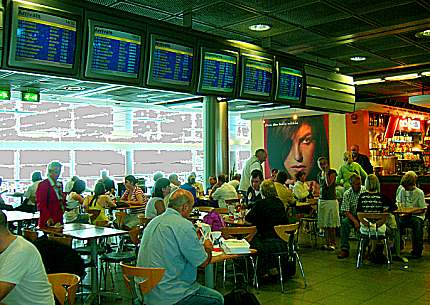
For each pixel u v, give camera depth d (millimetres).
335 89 6906
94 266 5027
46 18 3680
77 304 4965
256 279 5453
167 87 4605
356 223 6723
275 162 14836
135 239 5297
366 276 5918
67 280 3070
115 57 4145
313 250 7672
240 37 5832
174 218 3477
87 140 12938
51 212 5504
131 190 9133
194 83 4859
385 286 5434
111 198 8742
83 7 3908
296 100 6195
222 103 8680
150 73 4430
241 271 5996
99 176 13438
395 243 6898
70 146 12617
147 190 13617
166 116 14695
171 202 3584
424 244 8180
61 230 5211
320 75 6633
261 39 5957
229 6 4695
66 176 12789
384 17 5125
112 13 4098
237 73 5324
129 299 5148
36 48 3654
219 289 5449
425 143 16750
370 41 6273
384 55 7152
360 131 12922
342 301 4887
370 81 9422
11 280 2469
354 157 8703
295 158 14344
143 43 4340
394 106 14117
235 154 16406
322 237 8930
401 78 9188
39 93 10281
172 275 3359
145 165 14414
